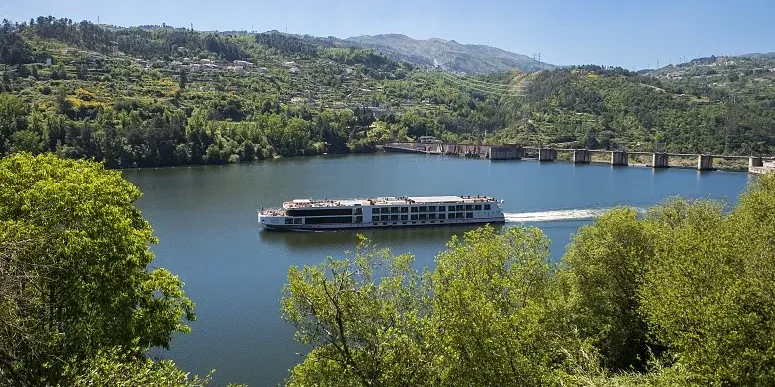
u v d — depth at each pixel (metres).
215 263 126.12
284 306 46.25
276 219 158.88
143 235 56.12
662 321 46.25
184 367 78.19
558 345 47.44
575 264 69.56
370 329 43.62
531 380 40.41
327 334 44.41
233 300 103.00
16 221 44.88
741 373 38.88
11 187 50.56
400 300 48.84
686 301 44.47
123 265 48.12
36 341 34.75
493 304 49.12
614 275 64.81
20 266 35.56
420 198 181.25
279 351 83.06
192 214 174.00
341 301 43.69
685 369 41.59
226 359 80.62
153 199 196.75
